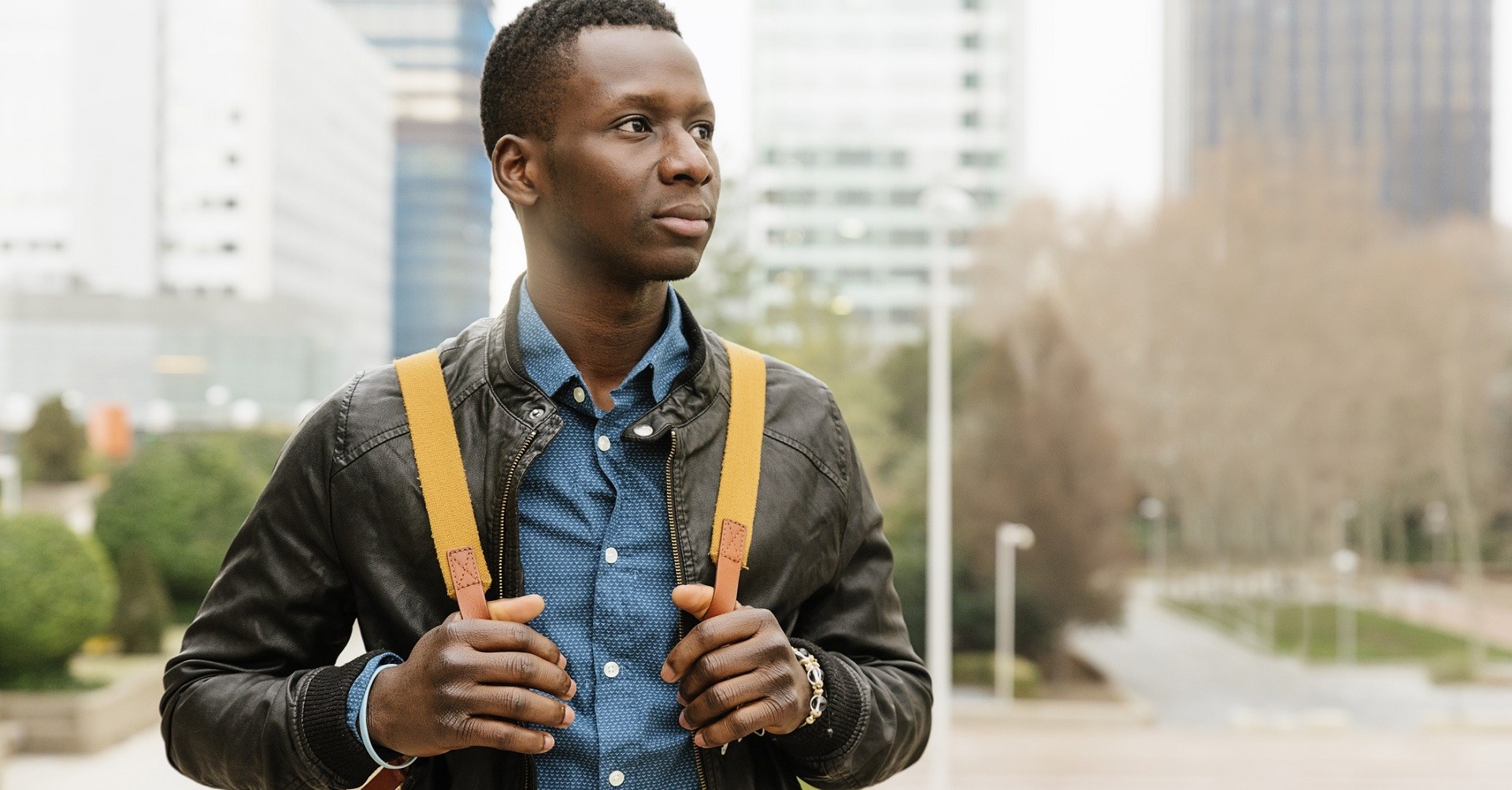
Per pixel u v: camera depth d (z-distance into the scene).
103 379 23.91
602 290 1.16
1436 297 37.53
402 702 1.01
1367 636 42.19
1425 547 56.62
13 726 12.34
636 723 1.11
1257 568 47.47
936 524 12.50
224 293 24.50
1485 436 39.28
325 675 1.08
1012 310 32.62
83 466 19.95
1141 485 45.72
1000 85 65.12
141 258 36.81
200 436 19.36
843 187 63.97
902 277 63.56
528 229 1.18
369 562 1.15
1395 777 21.58
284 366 24.53
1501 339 38.88
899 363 29.55
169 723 1.17
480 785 1.11
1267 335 37.16
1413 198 85.00
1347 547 51.56
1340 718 28.12
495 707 0.97
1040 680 29.61
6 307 23.86
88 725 12.42
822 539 1.25
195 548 17.41
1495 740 25.73
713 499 1.18
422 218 54.44
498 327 1.21
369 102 50.34
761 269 24.38
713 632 1.04
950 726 25.20
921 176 64.19
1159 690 31.67
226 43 37.94
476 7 55.50
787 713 1.05
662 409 1.18
